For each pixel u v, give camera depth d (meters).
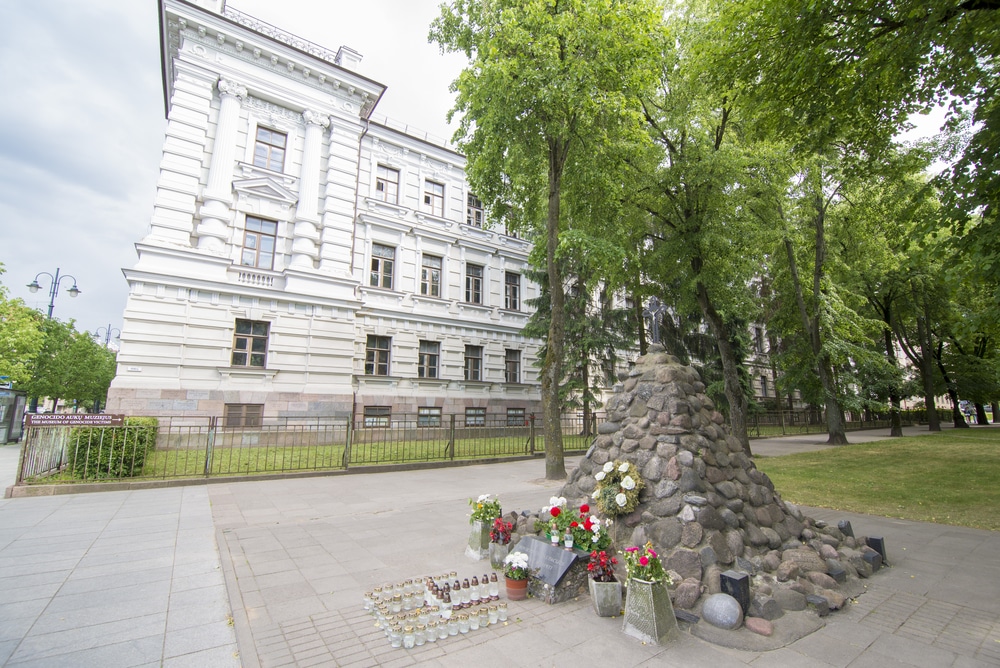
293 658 3.30
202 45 17.86
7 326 22.00
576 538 4.66
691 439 5.01
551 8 10.95
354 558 5.54
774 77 8.42
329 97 20.55
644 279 17.06
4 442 21.97
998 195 7.15
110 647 3.44
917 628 3.80
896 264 20.25
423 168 24.36
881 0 6.87
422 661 3.27
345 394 19.03
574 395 22.06
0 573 4.96
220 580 4.85
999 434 22.41
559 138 11.76
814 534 5.31
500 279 26.42
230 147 17.91
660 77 13.25
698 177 13.01
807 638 3.62
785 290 20.09
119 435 10.29
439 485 10.75
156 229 16.11
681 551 4.29
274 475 11.20
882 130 9.28
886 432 28.84
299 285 18.55
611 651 3.41
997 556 5.70
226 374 16.70
